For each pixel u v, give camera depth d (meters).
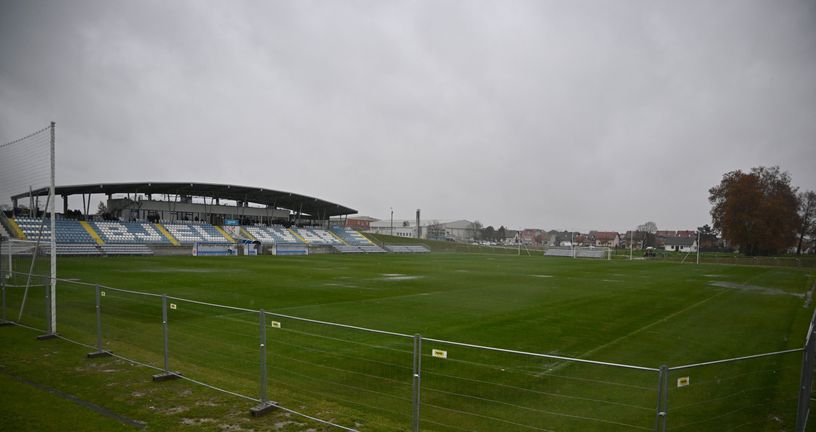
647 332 14.09
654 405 7.68
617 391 8.38
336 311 16.89
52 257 11.56
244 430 6.13
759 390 8.66
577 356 11.05
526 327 14.48
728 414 7.41
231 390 7.79
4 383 7.86
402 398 7.74
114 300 17.94
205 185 62.97
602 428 6.68
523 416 7.09
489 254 84.50
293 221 88.94
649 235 147.25
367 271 35.75
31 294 18.95
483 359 10.27
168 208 70.06
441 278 31.03
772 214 67.88
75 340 11.28
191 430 6.09
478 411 7.25
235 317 14.65
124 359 9.52
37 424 6.16
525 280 30.84
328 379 8.70
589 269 44.59
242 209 79.31
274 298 19.89
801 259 61.84
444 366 9.65
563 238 192.00
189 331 12.56
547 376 9.16
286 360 9.88
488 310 17.64
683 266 54.34
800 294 25.78
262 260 47.53
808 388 6.29
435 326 14.39
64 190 58.28
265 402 6.97
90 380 8.12
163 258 46.38
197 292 21.25
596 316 16.81
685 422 7.05
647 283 30.78
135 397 7.30
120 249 52.16
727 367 10.24
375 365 9.62
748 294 25.39
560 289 25.75
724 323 16.08
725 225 73.31
